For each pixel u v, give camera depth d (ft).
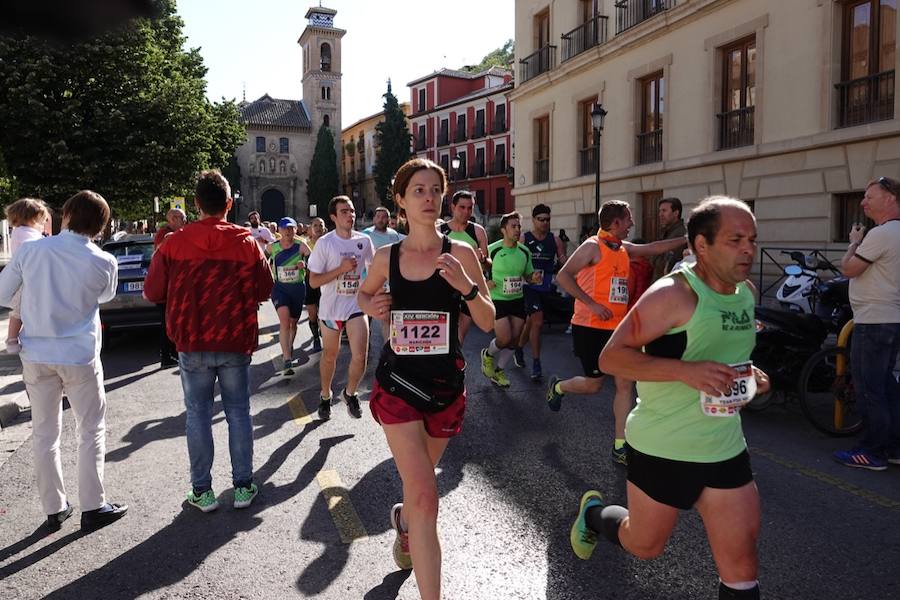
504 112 156.25
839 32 42.16
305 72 253.65
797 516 12.26
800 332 18.79
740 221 6.95
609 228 15.62
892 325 14.48
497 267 22.06
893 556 10.67
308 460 15.72
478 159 164.45
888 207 14.42
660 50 56.49
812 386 17.75
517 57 79.56
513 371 25.39
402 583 10.07
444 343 9.12
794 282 23.54
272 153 243.40
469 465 15.16
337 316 18.10
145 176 72.59
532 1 75.66
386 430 8.93
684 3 52.75
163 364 27.32
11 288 11.69
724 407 6.93
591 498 9.43
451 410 9.32
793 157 45.19
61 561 10.98
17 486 14.47
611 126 63.41
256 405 21.22
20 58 65.36
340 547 11.30
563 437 17.19
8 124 64.80
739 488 7.27
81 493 12.17
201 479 12.78
